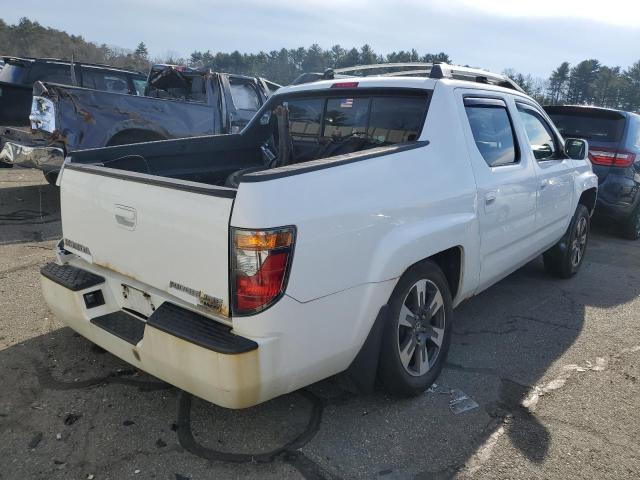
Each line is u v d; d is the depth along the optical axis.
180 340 2.44
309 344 2.55
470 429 3.01
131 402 3.09
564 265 5.65
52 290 3.20
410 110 3.72
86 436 2.78
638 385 3.59
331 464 2.66
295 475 2.58
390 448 2.81
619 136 7.41
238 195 2.32
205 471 2.57
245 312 2.35
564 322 4.62
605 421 3.16
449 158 3.44
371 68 4.75
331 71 5.06
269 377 2.42
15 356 3.53
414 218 3.04
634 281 5.86
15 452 2.64
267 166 4.18
